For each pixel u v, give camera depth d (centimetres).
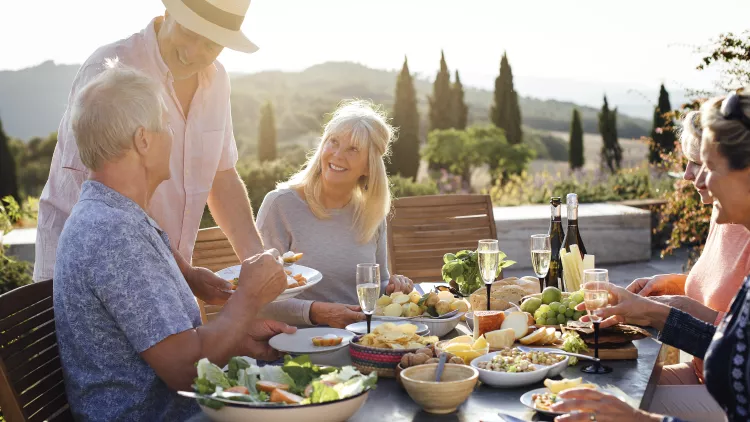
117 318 190
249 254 321
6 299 209
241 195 325
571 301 256
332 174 320
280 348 225
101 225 191
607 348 228
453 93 2494
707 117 197
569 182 1043
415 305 261
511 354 213
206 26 273
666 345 258
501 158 2183
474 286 303
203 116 307
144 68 285
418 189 1114
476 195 426
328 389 169
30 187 2255
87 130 196
